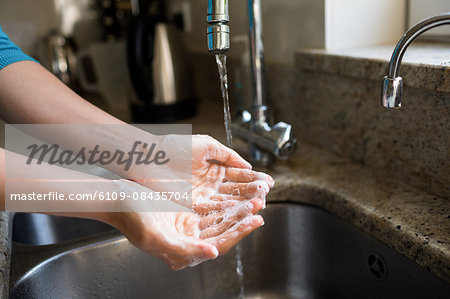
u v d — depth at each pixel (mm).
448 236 556
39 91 660
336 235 719
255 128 829
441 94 611
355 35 875
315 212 755
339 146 855
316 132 915
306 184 758
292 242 786
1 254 547
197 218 591
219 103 1334
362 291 684
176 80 1172
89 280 695
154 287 740
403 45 503
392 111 706
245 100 1117
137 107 1200
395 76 522
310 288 785
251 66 812
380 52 779
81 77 1498
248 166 651
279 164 850
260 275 800
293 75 951
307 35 902
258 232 782
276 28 1000
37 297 622
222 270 780
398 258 599
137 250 719
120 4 1634
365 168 794
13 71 657
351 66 749
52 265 654
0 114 672
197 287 767
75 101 676
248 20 795
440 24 485
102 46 1357
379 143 750
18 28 1701
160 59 1141
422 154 668
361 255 671
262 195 605
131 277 723
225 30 581
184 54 1212
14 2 1688
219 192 636
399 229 587
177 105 1188
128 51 1150
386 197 676
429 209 626
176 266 505
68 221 793
